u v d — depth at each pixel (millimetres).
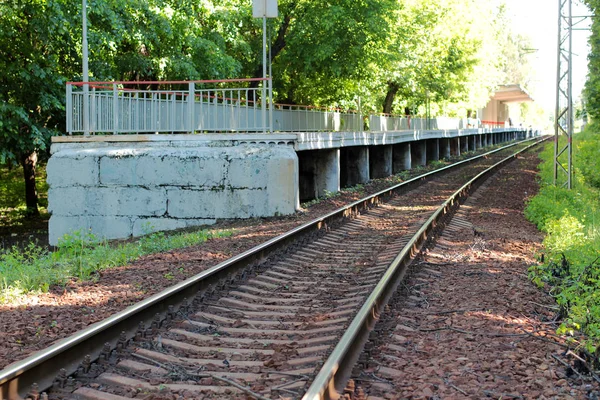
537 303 8430
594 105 28953
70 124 17922
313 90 35906
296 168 17375
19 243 20453
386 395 5207
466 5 52156
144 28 24016
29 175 27953
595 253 11453
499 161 40406
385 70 37625
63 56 23828
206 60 26734
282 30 30984
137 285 8953
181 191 17125
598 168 30938
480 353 6309
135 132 18062
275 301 8586
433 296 8688
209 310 7984
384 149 33156
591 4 25594
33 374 5246
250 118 22234
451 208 18922
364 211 18516
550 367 5969
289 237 12523
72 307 7793
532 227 17125
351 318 7188
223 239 13312
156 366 6008
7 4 20203
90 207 17328
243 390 5355
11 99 22734
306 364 5973
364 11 29734
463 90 54812
